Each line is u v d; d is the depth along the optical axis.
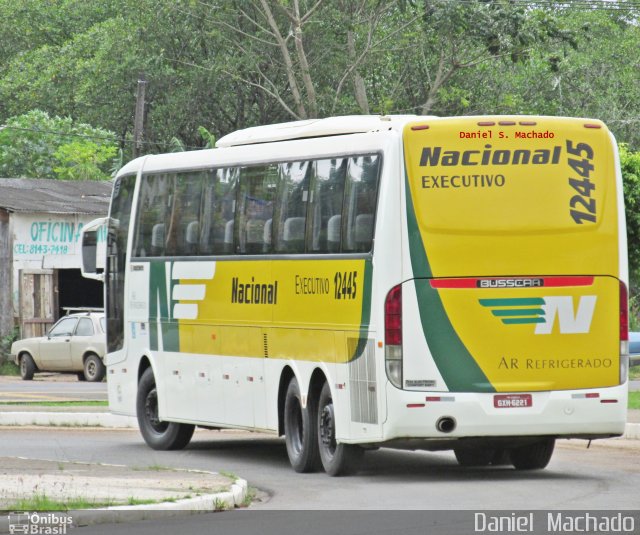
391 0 132.88
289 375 42.06
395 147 37.12
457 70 141.75
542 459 41.22
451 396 36.72
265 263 42.75
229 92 157.12
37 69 174.88
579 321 37.41
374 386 37.12
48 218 108.31
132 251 51.22
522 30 125.31
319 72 142.38
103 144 155.62
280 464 44.28
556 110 150.38
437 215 36.91
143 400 50.97
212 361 45.88
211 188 46.09
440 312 36.75
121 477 35.59
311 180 40.66
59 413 60.38
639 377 93.75
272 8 140.88
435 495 34.38
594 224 37.56
